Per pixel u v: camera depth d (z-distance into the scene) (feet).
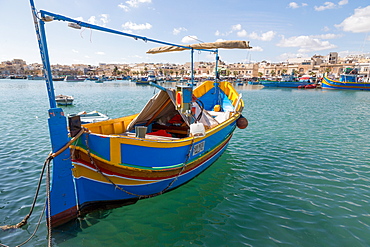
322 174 28.19
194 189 24.49
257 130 51.47
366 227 18.47
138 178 18.78
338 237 17.35
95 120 46.09
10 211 19.84
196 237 17.40
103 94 164.55
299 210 20.79
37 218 18.94
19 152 34.30
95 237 16.98
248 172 28.81
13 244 16.15
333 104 106.22
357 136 46.24
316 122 61.57
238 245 16.58
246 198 22.81
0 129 49.55
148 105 24.09
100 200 18.37
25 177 26.20
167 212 20.34
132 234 17.48
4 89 198.90
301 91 202.39
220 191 24.12
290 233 17.80
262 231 18.04
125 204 20.06
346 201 22.21
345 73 232.12
